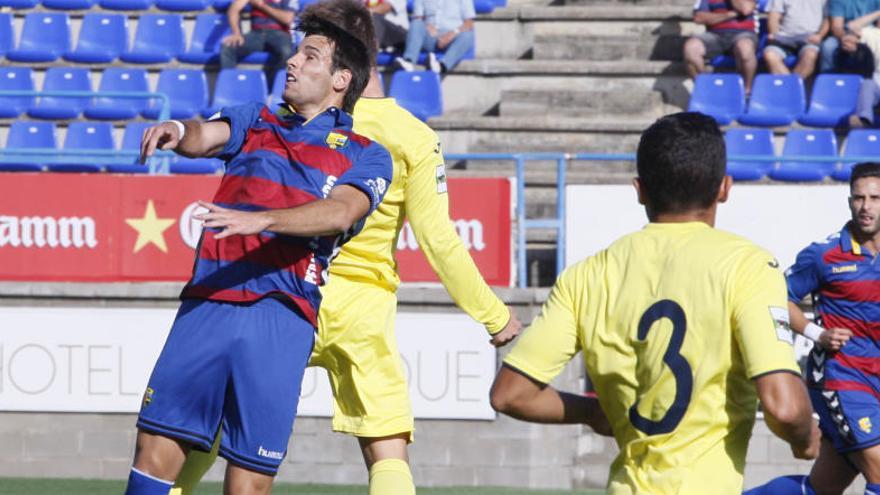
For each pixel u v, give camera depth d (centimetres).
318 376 3203
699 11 4834
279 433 1464
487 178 3366
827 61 4800
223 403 1470
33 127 4669
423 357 3198
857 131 4466
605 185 3381
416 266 3344
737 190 3341
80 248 3388
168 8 5372
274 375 1448
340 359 1781
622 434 1184
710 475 1129
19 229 3397
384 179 1463
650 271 1175
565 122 4641
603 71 4878
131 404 3238
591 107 4819
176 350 1452
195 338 1448
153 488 1453
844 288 2269
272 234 1458
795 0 4800
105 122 4688
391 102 1789
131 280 3378
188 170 4388
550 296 1238
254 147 1490
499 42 5162
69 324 3247
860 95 4569
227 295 1450
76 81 4997
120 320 3244
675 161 1184
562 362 1209
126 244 3384
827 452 2303
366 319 1761
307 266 1474
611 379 1178
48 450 3253
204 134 1450
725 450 1141
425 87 4775
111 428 3244
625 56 5059
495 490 3144
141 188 3388
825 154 4441
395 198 1772
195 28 5212
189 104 4866
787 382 1095
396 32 4859
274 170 1469
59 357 3250
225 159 1510
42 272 3394
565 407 1229
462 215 3366
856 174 2267
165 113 3925
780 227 3331
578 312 1204
